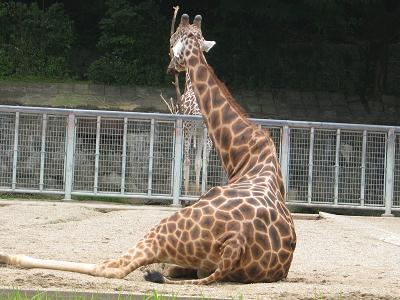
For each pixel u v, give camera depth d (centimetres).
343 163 1909
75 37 3203
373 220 1800
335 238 1441
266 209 891
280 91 3122
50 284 833
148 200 2008
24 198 1945
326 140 1898
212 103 1012
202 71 1028
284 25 3381
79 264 901
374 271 1106
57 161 1886
